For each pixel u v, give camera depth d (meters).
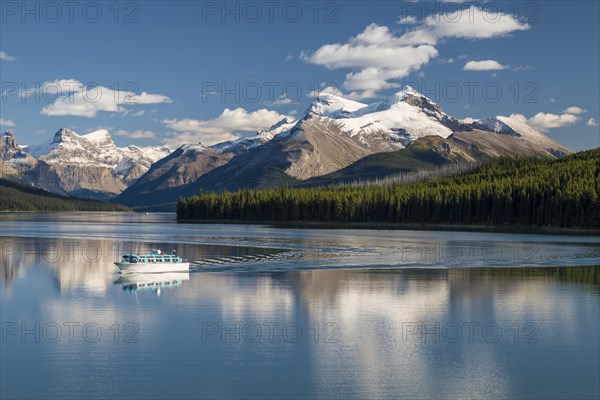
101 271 109.75
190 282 95.19
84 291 87.50
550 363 53.41
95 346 57.97
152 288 89.75
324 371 51.34
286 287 89.88
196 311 73.12
